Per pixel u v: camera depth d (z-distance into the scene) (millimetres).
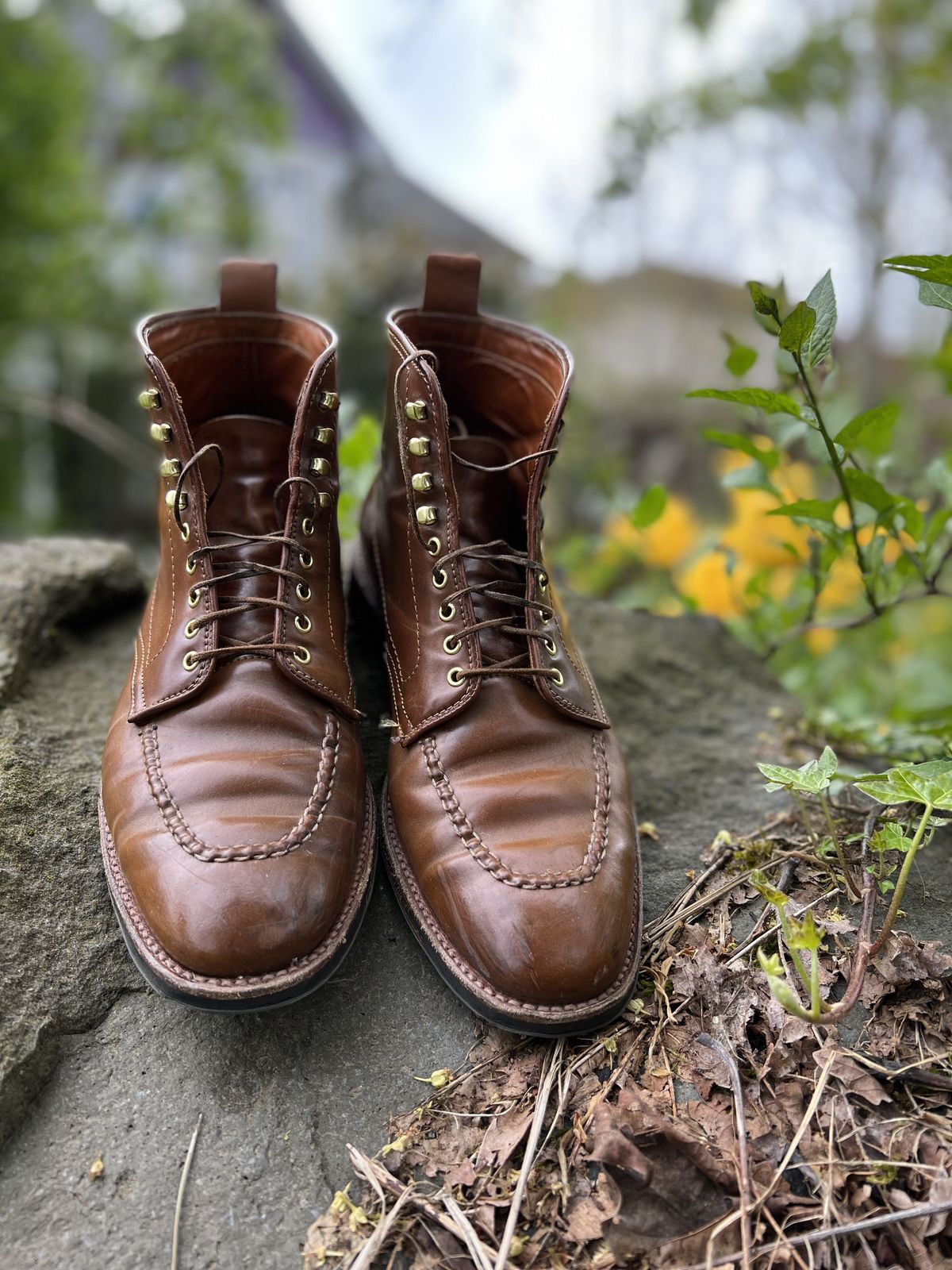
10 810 473
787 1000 344
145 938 390
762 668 685
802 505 518
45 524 2283
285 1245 365
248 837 397
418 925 424
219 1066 412
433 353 489
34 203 2016
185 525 456
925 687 763
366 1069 414
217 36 2592
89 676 598
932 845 501
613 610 724
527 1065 410
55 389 2412
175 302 2688
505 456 518
